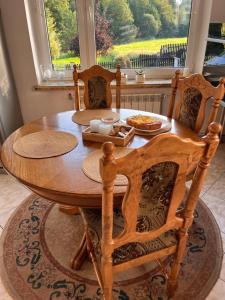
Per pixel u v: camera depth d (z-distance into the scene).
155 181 0.84
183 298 1.28
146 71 2.83
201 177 0.91
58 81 2.81
